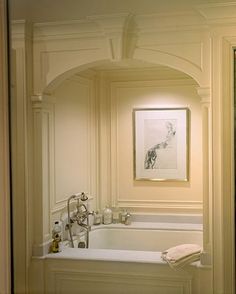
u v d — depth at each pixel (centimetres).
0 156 82
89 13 191
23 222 204
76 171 234
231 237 181
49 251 212
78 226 233
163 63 196
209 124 192
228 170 181
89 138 243
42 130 212
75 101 237
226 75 181
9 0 86
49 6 191
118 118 252
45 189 213
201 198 236
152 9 187
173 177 241
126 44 199
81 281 208
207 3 180
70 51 204
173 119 247
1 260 83
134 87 254
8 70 86
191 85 246
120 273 203
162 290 197
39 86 208
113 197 248
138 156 247
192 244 220
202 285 191
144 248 242
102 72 252
